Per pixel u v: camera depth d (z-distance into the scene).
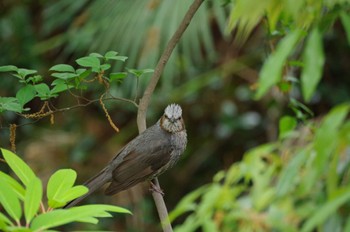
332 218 6.12
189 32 11.85
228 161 16.11
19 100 6.70
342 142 4.30
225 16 12.26
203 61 15.61
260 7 3.91
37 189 4.14
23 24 16.34
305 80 3.86
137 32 11.82
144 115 7.59
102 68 6.48
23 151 15.34
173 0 11.64
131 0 12.22
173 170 16.05
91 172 15.20
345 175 6.15
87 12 13.19
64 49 15.80
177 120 9.80
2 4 16.83
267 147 6.53
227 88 16.03
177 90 15.05
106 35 12.18
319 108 15.69
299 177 6.16
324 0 4.25
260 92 3.93
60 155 15.27
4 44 16.34
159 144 9.59
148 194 15.21
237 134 16.14
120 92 13.20
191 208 5.98
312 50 3.89
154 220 15.16
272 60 3.97
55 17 15.26
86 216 4.07
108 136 15.91
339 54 15.72
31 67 16.14
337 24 15.25
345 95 15.61
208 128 16.33
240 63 15.40
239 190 6.62
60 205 4.41
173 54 12.38
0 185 4.16
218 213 6.31
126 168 9.34
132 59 11.82
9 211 4.11
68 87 6.74
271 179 7.29
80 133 15.70
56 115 15.97
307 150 5.09
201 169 16.20
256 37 15.42
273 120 14.67
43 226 3.98
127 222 14.84
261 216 6.26
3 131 15.37
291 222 6.07
